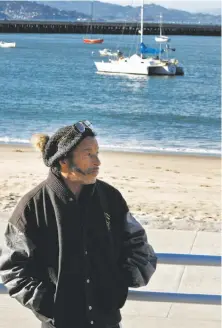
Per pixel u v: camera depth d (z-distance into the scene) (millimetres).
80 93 48625
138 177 16828
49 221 2945
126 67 63312
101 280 3000
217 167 19219
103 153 21656
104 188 3082
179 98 46812
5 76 63000
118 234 3062
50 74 65250
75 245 2941
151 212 11578
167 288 5035
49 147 3016
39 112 36656
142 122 33125
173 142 26156
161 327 4426
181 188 15336
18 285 2922
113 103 42719
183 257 3473
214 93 50969
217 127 31344
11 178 15625
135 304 4746
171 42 171000
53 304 2926
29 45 133750
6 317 4422
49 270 2963
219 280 5223
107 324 3023
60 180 2984
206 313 4641
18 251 2936
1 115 34969
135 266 3061
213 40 193750
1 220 6816
